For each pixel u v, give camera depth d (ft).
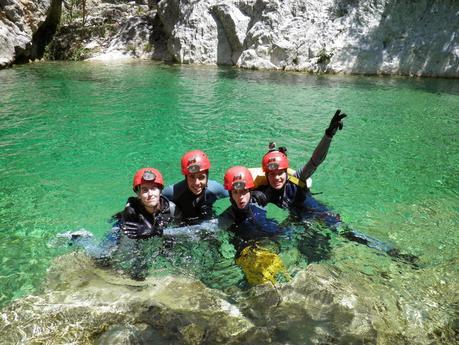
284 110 34.06
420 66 51.65
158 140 26.86
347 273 13.51
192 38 60.03
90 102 36.01
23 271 13.66
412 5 52.60
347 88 43.32
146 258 14.05
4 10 58.44
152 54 64.85
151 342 10.78
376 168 22.98
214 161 23.54
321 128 29.50
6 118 31.22
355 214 17.92
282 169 15.85
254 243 14.32
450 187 20.72
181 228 14.89
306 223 16.03
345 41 53.72
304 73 53.16
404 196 19.69
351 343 10.67
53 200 18.95
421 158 24.49
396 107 35.53
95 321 11.48
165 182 20.99
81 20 70.03
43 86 42.39
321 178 21.62
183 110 33.76
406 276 13.42
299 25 55.72
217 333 11.03
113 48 66.39
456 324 11.35
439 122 31.42
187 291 12.70
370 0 53.67
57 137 27.22
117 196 19.44
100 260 14.08
